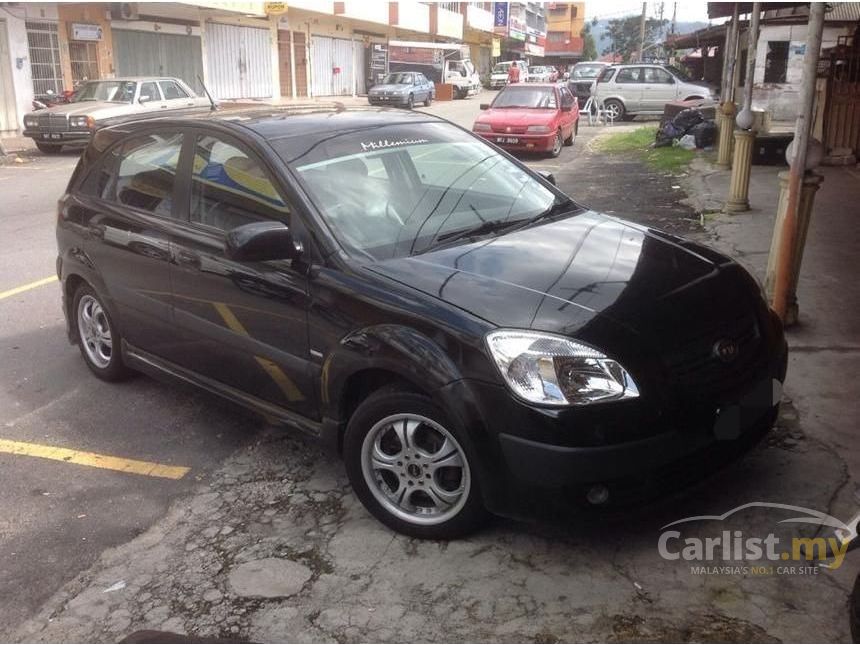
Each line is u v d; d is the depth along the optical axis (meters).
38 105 20.14
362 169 4.15
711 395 3.21
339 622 3.06
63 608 3.22
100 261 4.97
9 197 12.63
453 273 3.52
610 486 3.05
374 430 3.49
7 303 7.21
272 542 3.58
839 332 5.48
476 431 3.13
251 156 4.11
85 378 5.52
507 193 4.49
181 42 27.61
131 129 5.07
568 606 3.07
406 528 3.52
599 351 3.08
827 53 13.38
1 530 3.77
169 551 3.56
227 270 4.05
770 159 13.70
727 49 17.27
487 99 41.84
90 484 4.15
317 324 3.64
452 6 54.12
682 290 3.52
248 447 4.48
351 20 39.31
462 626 3.00
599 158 16.55
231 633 3.03
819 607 3.00
